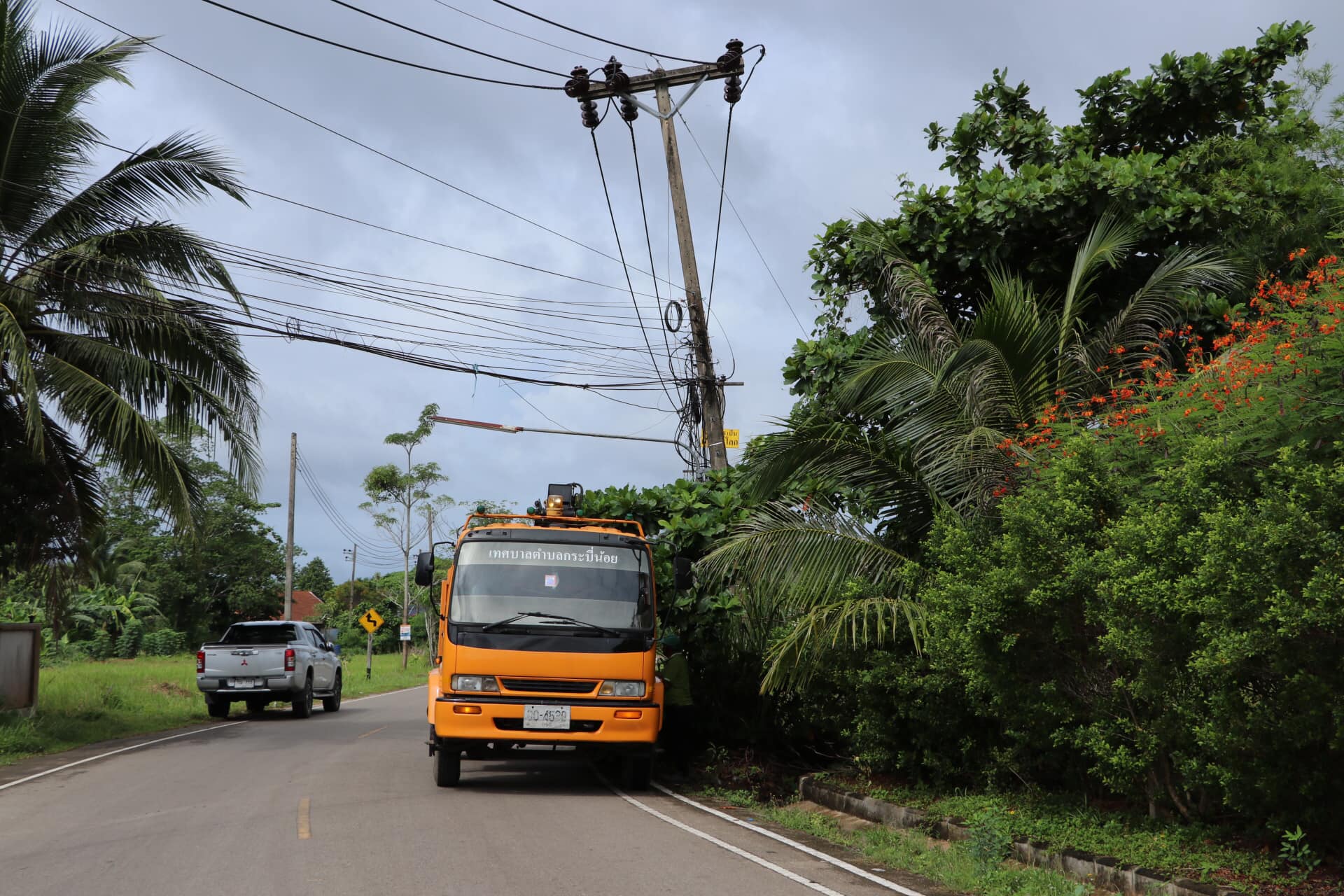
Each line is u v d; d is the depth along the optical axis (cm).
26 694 1712
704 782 1234
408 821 903
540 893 656
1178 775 813
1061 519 769
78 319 1686
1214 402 740
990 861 762
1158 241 1273
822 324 1473
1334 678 594
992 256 1322
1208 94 1432
